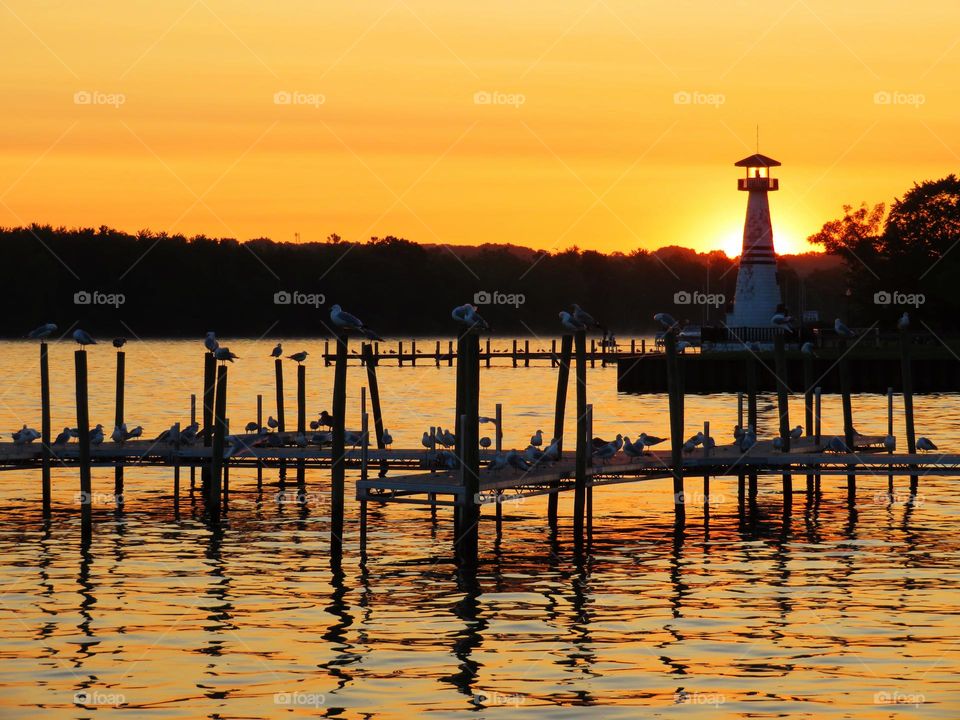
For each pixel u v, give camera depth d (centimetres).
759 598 8131
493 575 8881
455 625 7506
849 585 8481
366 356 13775
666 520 11212
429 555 9588
